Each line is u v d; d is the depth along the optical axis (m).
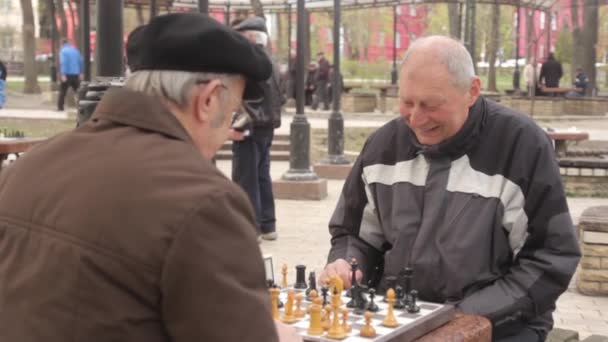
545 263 3.19
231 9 21.09
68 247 1.83
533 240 3.25
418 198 3.32
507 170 3.24
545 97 26.86
